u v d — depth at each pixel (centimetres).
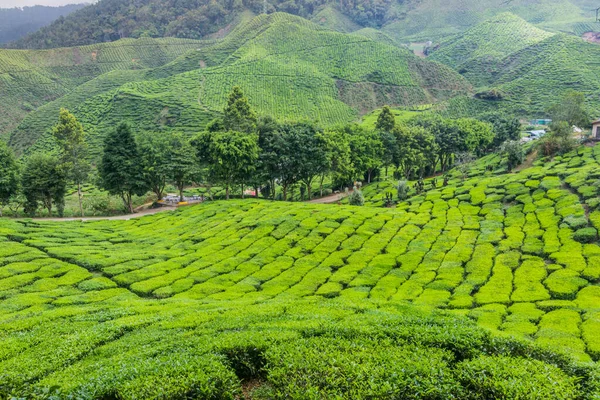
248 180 7625
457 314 2445
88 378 1495
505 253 3966
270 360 1644
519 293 3123
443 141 10150
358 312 2462
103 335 2158
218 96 17475
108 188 7519
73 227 5816
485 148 11800
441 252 4203
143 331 2245
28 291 3403
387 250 4397
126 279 3734
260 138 7975
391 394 1348
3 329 2339
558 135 7912
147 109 16062
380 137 9138
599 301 2858
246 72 19988
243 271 4022
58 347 1983
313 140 7619
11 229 5069
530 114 16050
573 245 3872
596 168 5838
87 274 3847
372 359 1581
